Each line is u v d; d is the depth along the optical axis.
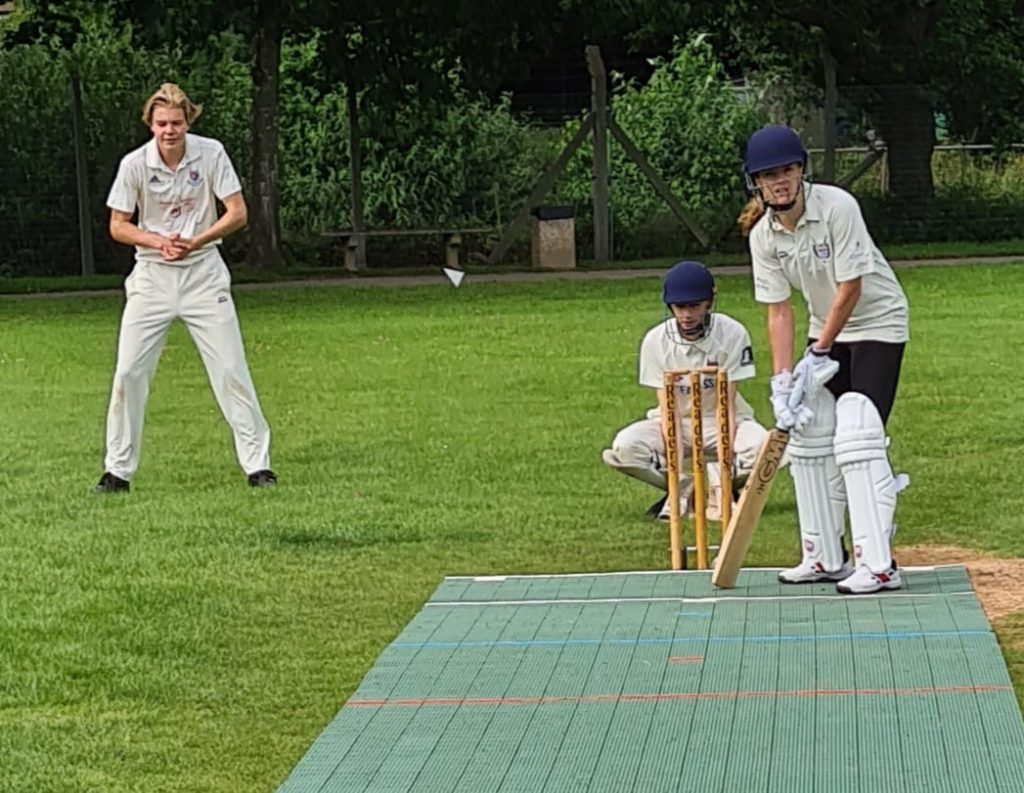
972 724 5.52
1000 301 19.95
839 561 7.39
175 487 10.22
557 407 12.93
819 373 7.10
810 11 29.38
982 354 15.25
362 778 5.29
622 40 33.25
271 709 6.11
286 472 10.59
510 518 9.20
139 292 10.12
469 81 28.34
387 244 27.98
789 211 7.07
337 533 8.88
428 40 27.23
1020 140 31.36
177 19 24.58
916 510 9.16
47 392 14.27
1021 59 31.69
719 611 6.98
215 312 10.15
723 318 8.95
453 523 9.09
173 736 5.86
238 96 27.78
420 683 6.18
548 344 16.78
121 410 10.12
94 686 6.40
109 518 9.34
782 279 7.32
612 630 6.76
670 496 7.88
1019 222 29.69
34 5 26.39
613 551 8.46
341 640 6.95
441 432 11.93
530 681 6.16
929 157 29.39
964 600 6.99
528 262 28.09
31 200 26.45
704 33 30.27
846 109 29.25
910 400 12.76
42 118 26.34
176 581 7.93
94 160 26.72
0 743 5.80
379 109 27.66
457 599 7.38
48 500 9.88
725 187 28.78
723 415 7.80
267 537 8.82
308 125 28.17
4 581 7.96
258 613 7.38
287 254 27.55
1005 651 6.38
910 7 30.59
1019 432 11.41
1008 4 32.44
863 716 5.63
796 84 29.39
